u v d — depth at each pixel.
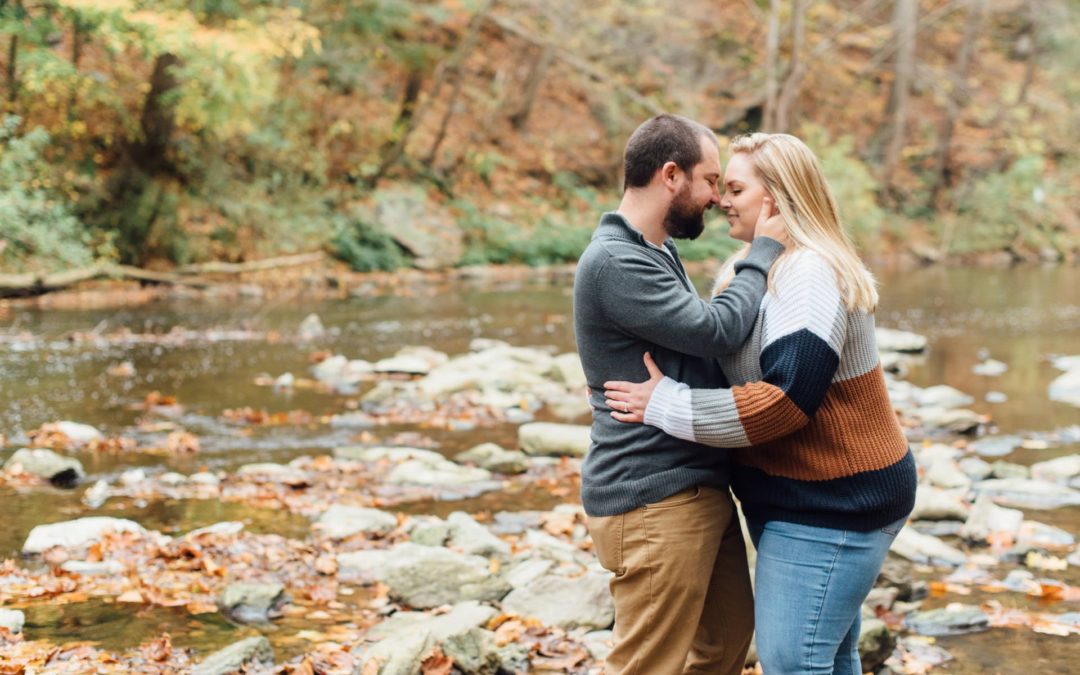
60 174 14.32
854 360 2.49
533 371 9.23
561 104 24.70
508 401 8.05
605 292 2.56
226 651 3.31
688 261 20.89
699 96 25.12
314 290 15.79
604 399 2.65
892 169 26.42
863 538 2.49
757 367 2.55
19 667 3.21
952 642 3.71
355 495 5.51
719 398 2.45
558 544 4.68
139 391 8.09
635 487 2.57
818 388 2.40
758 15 24.06
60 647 3.39
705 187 2.65
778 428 2.41
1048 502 5.57
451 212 20.00
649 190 2.65
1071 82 28.61
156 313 12.59
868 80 29.73
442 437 6.97
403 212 19.00
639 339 2.61
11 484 5.43
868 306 2.46
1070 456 6.54
